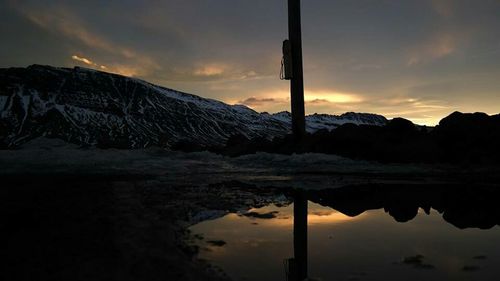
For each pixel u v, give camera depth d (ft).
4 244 12.59
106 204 21.02
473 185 31.83
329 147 60.95
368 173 42.11
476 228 16.55
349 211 20.83
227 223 17.35
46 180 34.83
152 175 41.55
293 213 20.07
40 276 9.61
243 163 58.18
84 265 10.47
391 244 13.78
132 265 10.57
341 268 10.95
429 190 29.25
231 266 11.02
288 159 56.70
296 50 68.85
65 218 16.92
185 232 15.30
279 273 10.43
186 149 84.58
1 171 43.96
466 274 10.35
